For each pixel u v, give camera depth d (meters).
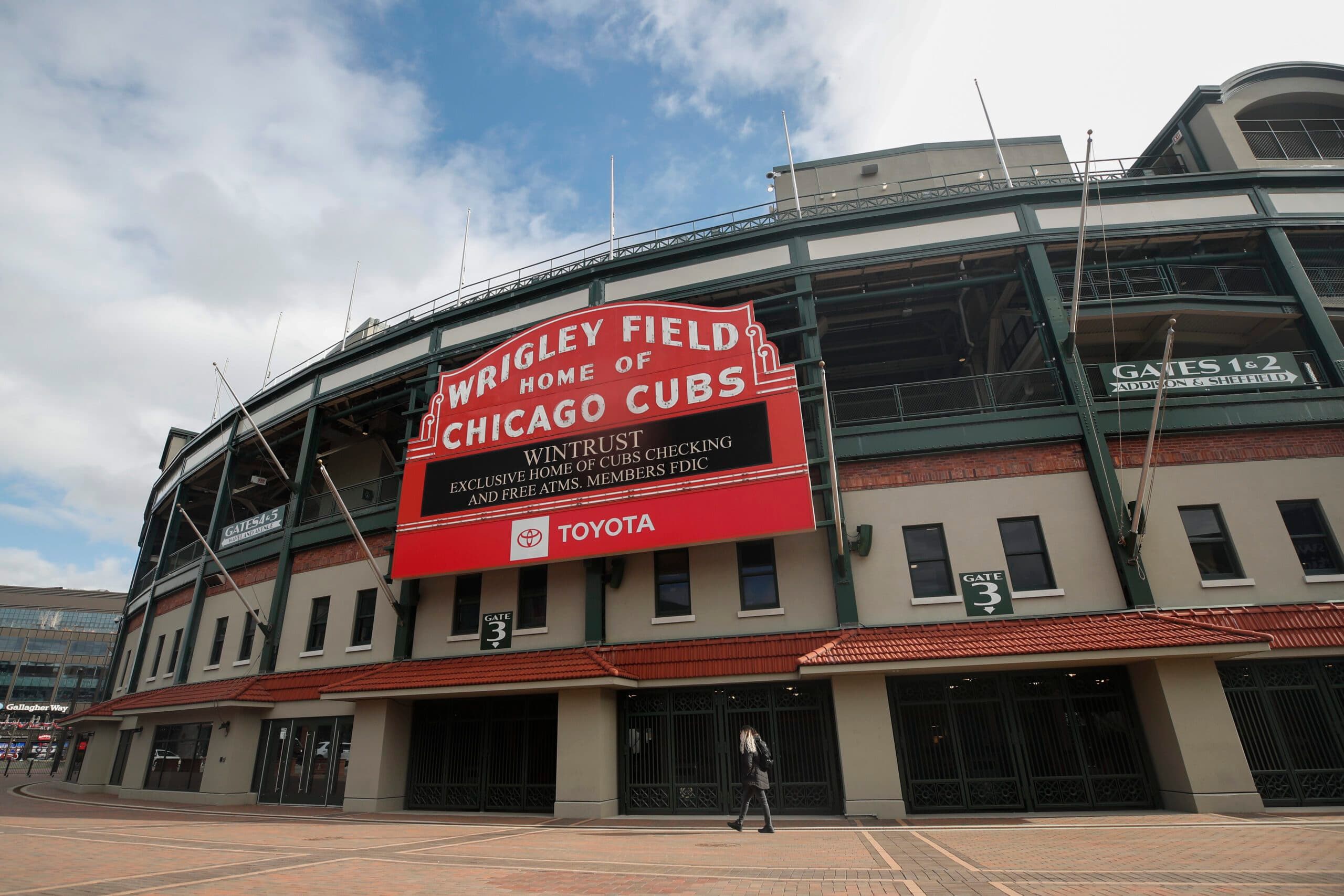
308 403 26.14
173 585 30.59
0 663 105.81
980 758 14.80
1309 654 13.85
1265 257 19.11
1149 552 15.73
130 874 8.40
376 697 18.33
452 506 20.03
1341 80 22.75
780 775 15.55
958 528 16.67
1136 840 10.29
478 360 21.56
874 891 7.11
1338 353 17.33
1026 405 18.00
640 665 16.67
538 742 17.89
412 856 9.93
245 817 17.05
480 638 19.22
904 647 14.77
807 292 19.30
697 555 17.98
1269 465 16.19
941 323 24.70
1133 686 14.80
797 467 16.75
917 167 27.56
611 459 18.62
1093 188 19.31
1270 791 13.57
